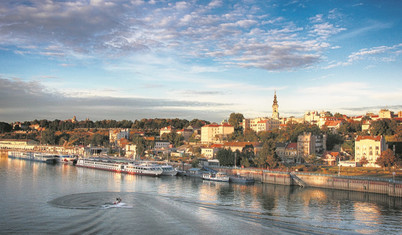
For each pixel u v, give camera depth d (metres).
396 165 188.12
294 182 187.75
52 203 122.44
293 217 110.06
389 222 106.50
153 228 93.06
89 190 152.88
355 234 92.94
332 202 137.25
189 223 98.25
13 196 135.00
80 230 91.19
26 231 90.19
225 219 103.94
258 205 128.62
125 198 132.62
